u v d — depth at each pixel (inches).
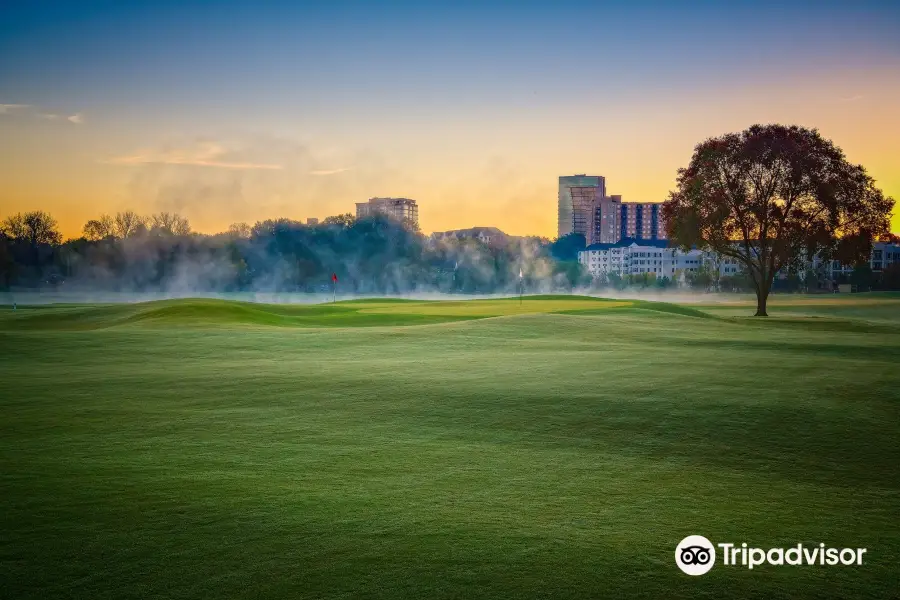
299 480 450.6
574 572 322.0
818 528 385.1
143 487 431.2
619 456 520.4
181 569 319.0
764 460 516.1
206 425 601.9
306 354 1067.3
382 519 382.9
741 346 1203.9
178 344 1168.8
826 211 2573.8
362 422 617.0
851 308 3661.4
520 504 412.2
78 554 333.1
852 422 626.8
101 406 677.3
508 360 995.3
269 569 319.6
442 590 302.5
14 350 1091.3
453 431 587.5
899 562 342.6
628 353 1080.2
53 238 6811.0
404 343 1200.8
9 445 531.5
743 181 2628.0
